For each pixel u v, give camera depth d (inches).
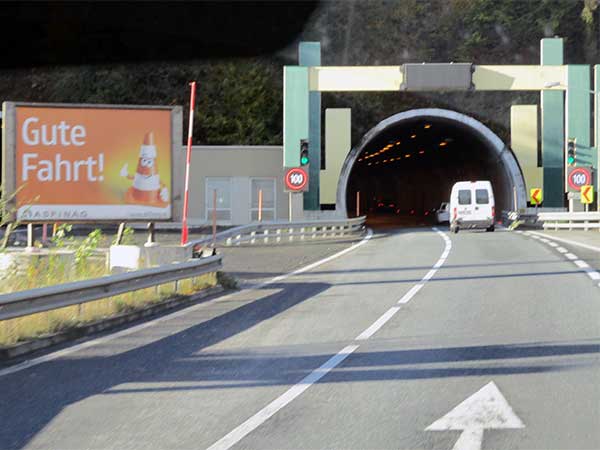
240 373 354.6
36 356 402.6
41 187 770.2
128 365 376.8
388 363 368.8
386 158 3481.8
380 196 4404.5
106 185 781.9
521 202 1932.8
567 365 355.3
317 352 398.6
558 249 1043.3
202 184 1908.2
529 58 2886.3
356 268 872.3
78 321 475.5
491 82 1745.8
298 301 603.8
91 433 264.7
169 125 790.5
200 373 355.9
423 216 3528.5
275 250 1203.2
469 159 2566.4
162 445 250.1
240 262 994.1
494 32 2915.8
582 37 2834.6
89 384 337.4
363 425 267.7
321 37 2918.3
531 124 1926.7
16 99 2615.7
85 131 778.2
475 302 568.1
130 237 805.9
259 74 2586.1
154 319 528.4
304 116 1761.8
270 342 430.6
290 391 318.3
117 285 521.3
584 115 1780.3
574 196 1728.6
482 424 265.9
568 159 1727.4
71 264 688.4
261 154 1911.9
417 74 1702.8
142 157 786.8
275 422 273.9
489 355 381.1
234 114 2564.0
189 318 530.9
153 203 788.6
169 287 636.1
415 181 3772.1
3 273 615.8
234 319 520.1
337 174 1844.2
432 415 278.5
